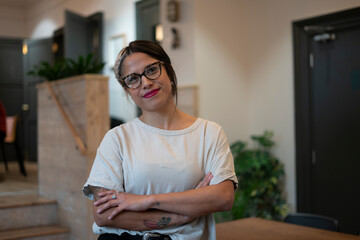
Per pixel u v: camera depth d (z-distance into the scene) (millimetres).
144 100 1273
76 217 3711
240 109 5020
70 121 3840
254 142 5023
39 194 4395
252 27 5031
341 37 4191
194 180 1267
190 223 1247
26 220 3902
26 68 7980
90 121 3570
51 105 4184
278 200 4523
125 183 1274
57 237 3734
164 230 1228
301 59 4500
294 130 4582
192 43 4609
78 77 3633
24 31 8914
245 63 5102
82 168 3609
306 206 4461
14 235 3576
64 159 3914
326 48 4312
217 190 1227
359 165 4051
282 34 4695
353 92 4098
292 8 4586
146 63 1263
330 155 4281
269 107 4867
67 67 4105
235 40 5008
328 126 4301
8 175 5941
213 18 4766
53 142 4133
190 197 1203
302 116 4496
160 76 1271
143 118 1338
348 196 4133
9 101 8211
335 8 4184
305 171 4469
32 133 7965
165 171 1246
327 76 4312
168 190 1255
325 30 4262
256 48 5000
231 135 4902
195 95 4535
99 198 1255
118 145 1293
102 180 1262
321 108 4363
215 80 4754
